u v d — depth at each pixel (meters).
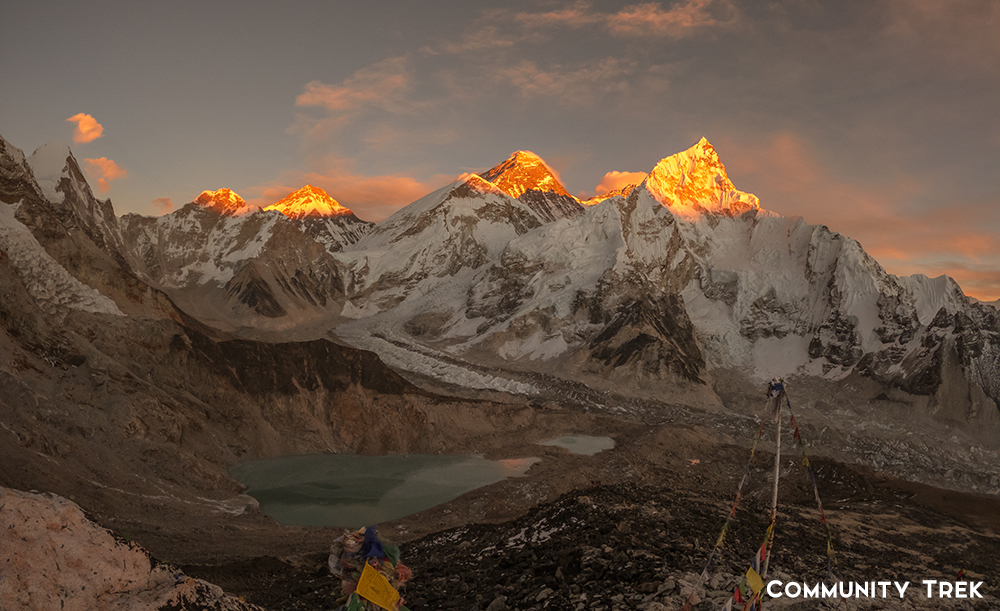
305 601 16.73
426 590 14.39
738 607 11.10
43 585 4.75
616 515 20.03
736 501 10.71
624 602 11.44
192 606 5.60
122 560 5.47
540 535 19.38
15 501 5.10
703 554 15.13
